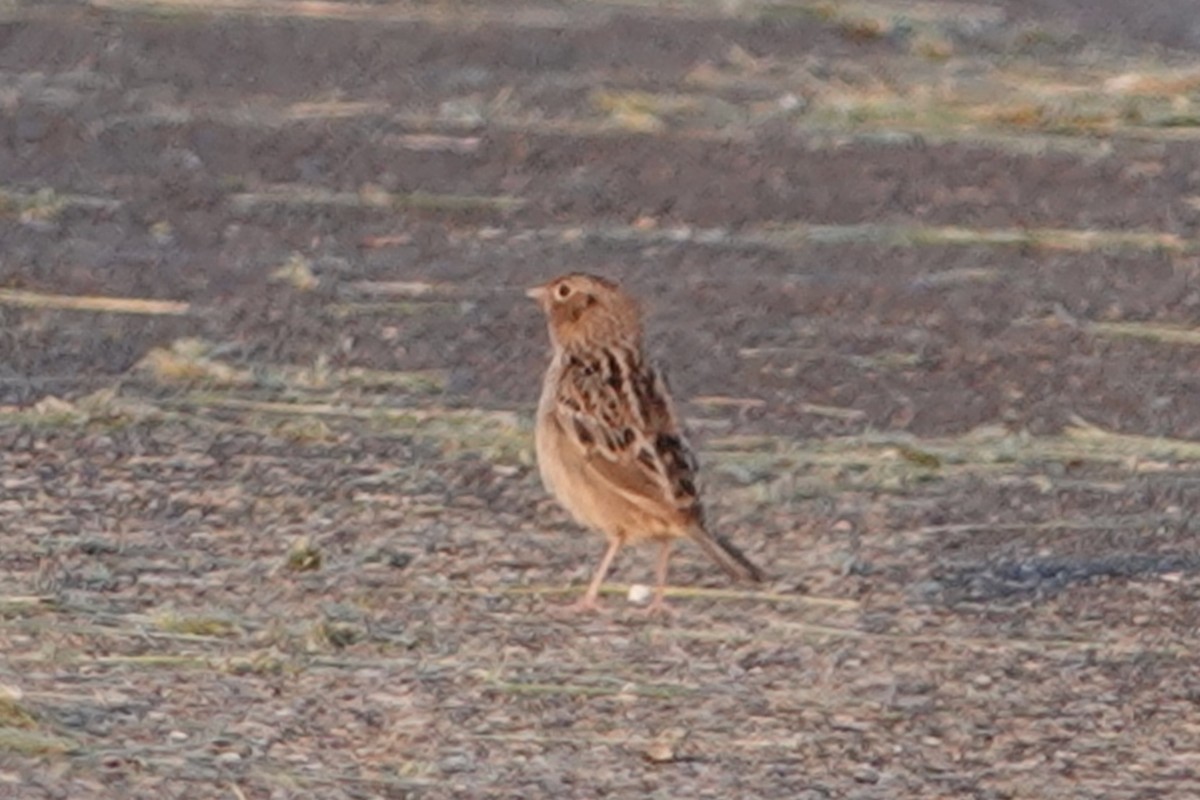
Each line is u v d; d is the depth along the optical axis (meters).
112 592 13.46
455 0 29.31
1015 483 15.39
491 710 12.17
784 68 26.53
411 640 12.93
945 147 23.89
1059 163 23.45
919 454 15.74
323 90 25.56
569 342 13.77
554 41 27.77
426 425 16.12
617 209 21.83
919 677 12.62
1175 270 20.30
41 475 15.12
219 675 12.48
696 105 24.81
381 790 11.37
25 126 23.91
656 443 13.30
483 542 14.26
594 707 12.23
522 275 19.83
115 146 23.39
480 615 13.29
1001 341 18.38
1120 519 14.85
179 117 24.34
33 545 14.08
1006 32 27.55
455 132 24.11
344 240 20.69
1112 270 20.28
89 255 19.98
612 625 13.22
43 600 13.28
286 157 23.19
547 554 14.12
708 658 12.82
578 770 11.60
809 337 18.38
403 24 28.22
